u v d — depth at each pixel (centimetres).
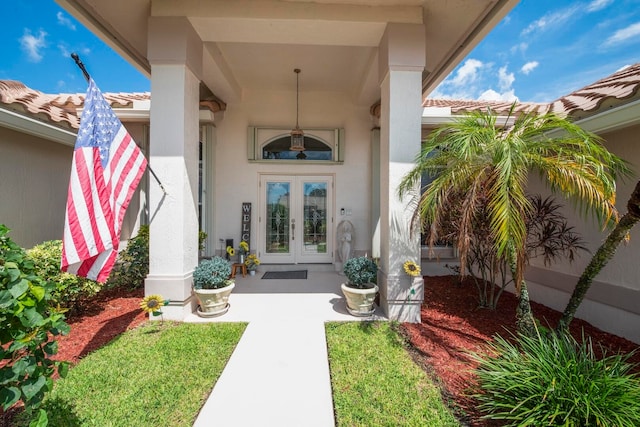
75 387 254
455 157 318
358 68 626
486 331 378
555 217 431
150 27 401
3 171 434
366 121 752
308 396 253
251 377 278
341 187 751
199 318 416
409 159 417
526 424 192
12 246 179
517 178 264
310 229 765
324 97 750
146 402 239
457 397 245
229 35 444
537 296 487
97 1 394
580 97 475
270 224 759
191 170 432
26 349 175
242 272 682
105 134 347
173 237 408
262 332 372
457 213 387
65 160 552
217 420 224
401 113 416
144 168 381
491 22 419
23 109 431
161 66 405
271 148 760
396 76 415
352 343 341
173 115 406
